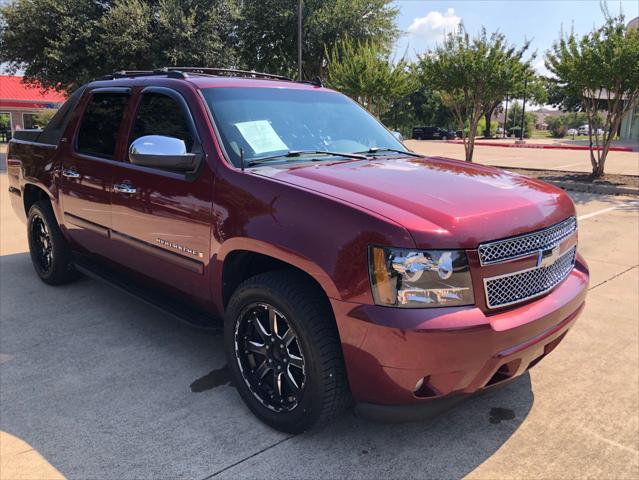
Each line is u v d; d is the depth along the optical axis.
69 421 3.06
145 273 3.91
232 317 3.04
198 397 3.32
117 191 3.90
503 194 2.87
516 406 3.23
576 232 3.24
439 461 2.74
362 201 2.63
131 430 2.98
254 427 3.02
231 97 3.62
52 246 5.02
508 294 2.61
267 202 2.85
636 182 12.87
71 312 4.66
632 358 3.83
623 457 2.76
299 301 2.68
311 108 3.97
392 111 59.53
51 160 4.83
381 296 2.43
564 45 13.11
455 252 2.43
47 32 18.38
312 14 24.22
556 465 2.71
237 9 20.52
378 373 2.49
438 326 2.36
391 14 25.19
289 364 2.84
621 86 12.69
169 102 3.69
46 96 43.34
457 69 15.30
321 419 2.76
